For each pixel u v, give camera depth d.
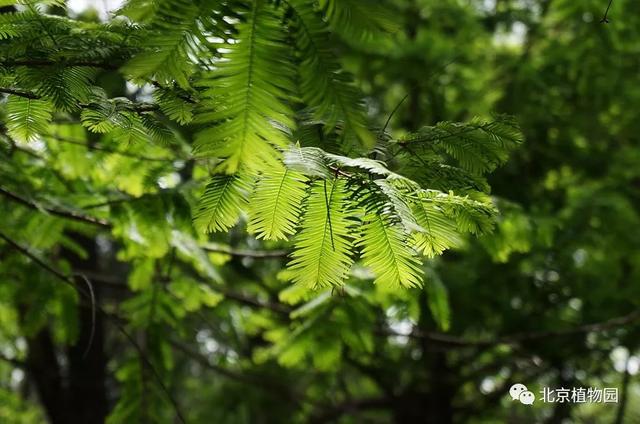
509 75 6.34
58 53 1.60
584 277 5.66
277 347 3.99
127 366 4.02
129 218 3.09
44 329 6.93
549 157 6.16
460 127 1.74
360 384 11.66
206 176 3.13
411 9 6.42
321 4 1.12
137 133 1.70
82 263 6.68
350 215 1.37
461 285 5.32
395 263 1.35
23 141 1.71
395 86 6.88
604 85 5.84
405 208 1.34
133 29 1.61
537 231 2.98
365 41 1.14
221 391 9.34
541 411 9.97
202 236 3.12
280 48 1.16
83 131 3.43
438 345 6.16
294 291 3.14
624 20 5.23
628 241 5.23
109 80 2.30
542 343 5.80
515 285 5.75
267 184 1.38
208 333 5.56
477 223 1.54
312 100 1.24
